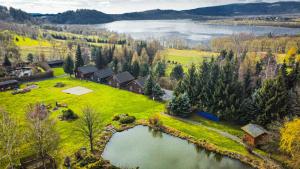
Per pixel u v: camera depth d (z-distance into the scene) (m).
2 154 50.34
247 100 70.88
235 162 54.31
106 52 144.00
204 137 63.69
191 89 81.94
